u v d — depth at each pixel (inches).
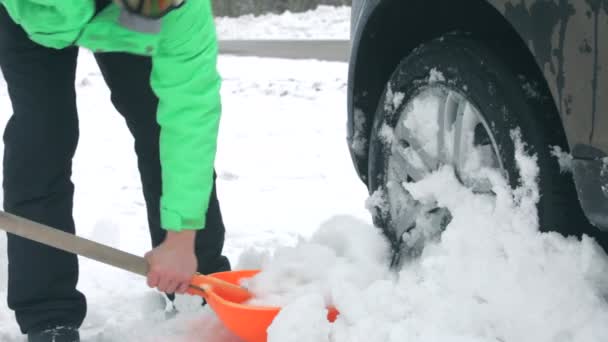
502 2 79.2
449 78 88.8
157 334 98.1
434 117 92.2
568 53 71.7
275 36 796.0
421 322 83.0
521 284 78.7
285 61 468.8
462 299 82.6
